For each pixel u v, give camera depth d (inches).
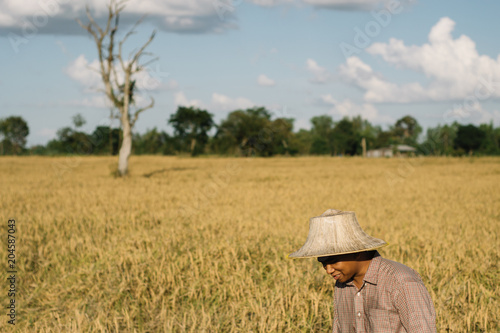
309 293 219.6
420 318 89.5
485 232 375.9
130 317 216.4
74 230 409.7
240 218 453.1
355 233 97.6
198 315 214.1
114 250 310.3
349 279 100.5
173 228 386.0
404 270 95.6
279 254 297.0
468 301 211.3
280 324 191.3
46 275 287.4
